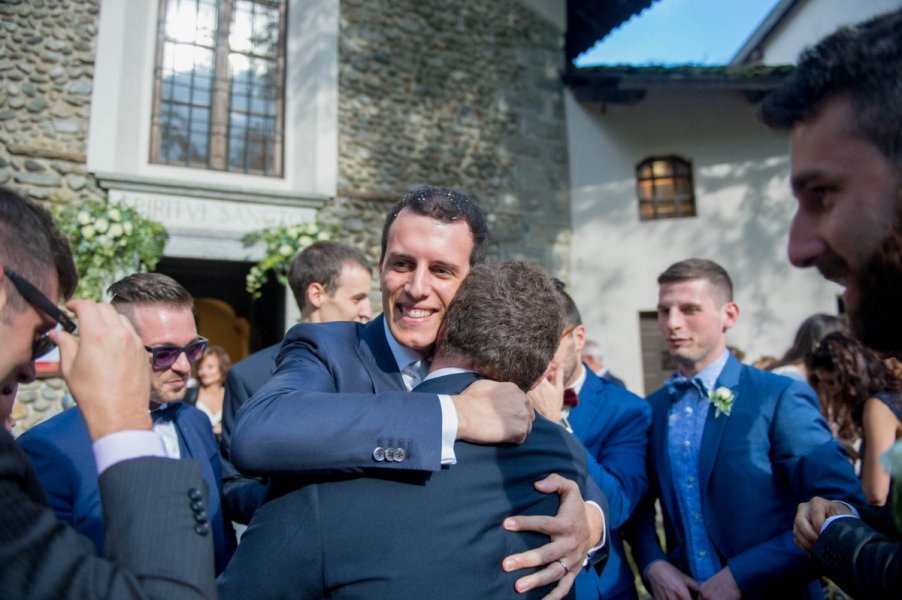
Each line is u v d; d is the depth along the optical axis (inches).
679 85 291.0
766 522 76.3
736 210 310.5
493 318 48.8
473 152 290.7
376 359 56.2
